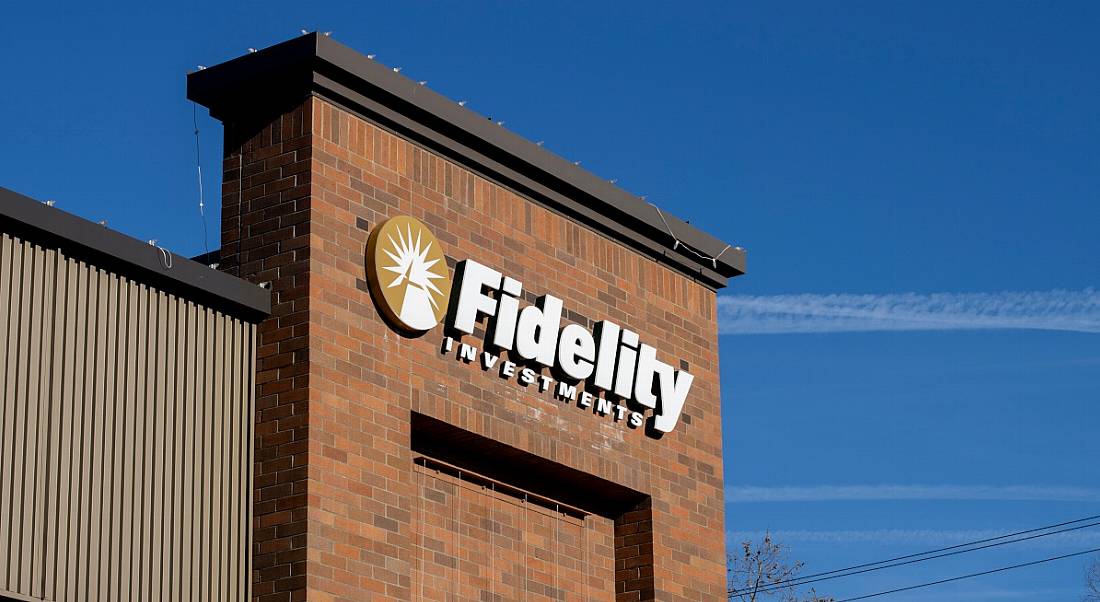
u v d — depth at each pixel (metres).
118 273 22.56
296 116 24.75
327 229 24.34
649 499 28.28
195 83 25.36
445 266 25.66
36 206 21.61
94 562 21.16
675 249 29.97
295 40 24.73
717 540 29.36
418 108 25.67
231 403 23.47
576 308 27.86
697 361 30.06
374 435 24.09
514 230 27.12
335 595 22.92
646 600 27.86
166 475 22.36
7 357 20.89
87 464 21.44
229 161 25.08
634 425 28.39
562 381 27.28
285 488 23.14
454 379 25.52
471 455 26.23
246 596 22.83
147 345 22.64
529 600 26.55
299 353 23.64
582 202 28.31
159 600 21.80
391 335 24.77
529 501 27.08
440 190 26.09
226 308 23.77
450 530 25.58
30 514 20.61
